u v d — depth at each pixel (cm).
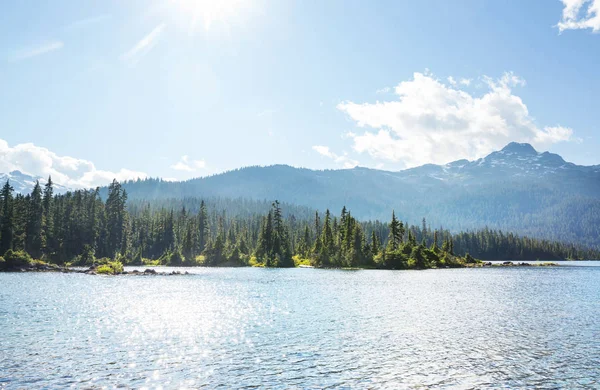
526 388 2017
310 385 2019
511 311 4481
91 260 13662
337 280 9038
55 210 14325
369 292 6425
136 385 1997
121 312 4216
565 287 7700
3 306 4481
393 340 2986
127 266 15188
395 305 4888
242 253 17725
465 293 6381
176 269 13812
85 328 3350
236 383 2036
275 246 16650
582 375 2211
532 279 9912
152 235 18638
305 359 2470
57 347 2706
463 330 3375
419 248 15488
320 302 5147
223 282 8419
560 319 3959
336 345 2823
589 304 5119
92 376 2122
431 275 11075
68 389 1928
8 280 8019
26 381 2028
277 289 6894
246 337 3059
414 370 2270
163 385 2000
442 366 2350
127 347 2733
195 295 5900
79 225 14325
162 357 2492
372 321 3769
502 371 2270
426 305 4916
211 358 2480
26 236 12938
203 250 17738
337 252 15562
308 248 18450
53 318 3794
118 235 16238
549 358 2533
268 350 2678
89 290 6438
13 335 3050
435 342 2934
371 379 2119
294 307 4688
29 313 4050
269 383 2041
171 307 4631
